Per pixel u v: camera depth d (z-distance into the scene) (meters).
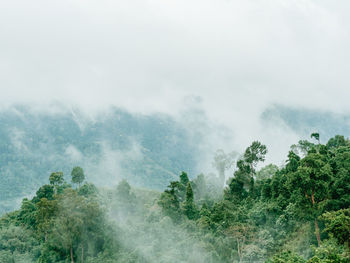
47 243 69.88
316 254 43.62
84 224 65.38
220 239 70.12
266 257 61.62
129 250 68.81
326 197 54.00
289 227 65.94
